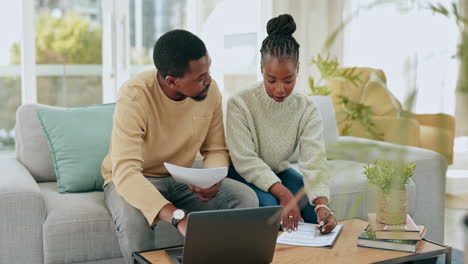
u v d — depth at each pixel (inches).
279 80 83.7
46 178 105.8
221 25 175.2
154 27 164.2
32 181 90.4
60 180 97.6
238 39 178.7
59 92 152.8
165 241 84.4
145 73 86.3
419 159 113.2
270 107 93.4
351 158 25.9
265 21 181.8
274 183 89.5
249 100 94.0
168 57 77.0
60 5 150.1
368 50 191.2
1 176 90.4
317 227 80.1
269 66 83.2
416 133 131.3
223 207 85.2
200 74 77.9
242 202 84.0
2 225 81.9
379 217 74.0
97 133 101.7
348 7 190.1
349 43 192.4
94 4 154.4
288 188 94.8
